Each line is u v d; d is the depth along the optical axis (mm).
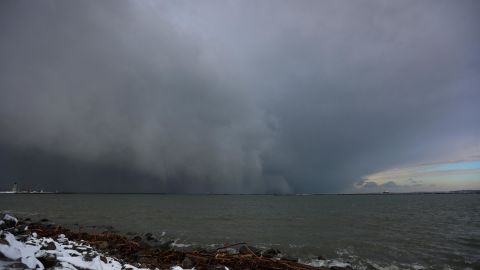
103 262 9648
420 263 17969
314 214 58000
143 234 27203
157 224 36594
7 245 7195
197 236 27281
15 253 7047
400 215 55219
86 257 9383
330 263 17688
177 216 49531
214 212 62094
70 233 21078
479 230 32562
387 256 19672
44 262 7934
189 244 23203
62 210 58812
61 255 9180
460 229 33594
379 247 22562
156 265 13273
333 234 29344
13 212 51312
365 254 20234
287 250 21344
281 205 103062
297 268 14500
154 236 26719
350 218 48688
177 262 14547
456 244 23906
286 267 14570
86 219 41250
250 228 34000
